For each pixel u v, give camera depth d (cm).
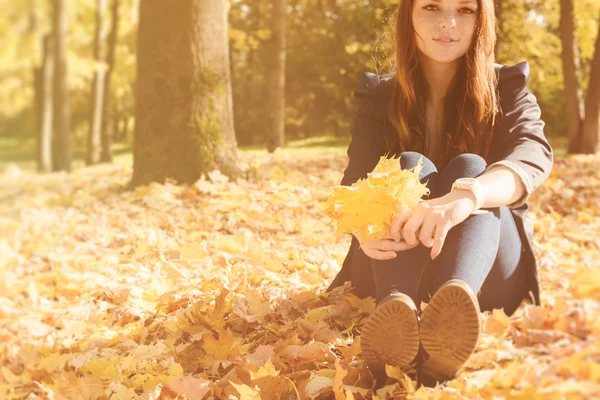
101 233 510
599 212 572
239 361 229
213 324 264
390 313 171
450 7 214
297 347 223
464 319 165
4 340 309
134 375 242
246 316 267
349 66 1998
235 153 657
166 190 593
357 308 253
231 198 569
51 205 663
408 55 226
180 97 633
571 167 888
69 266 427
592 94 1159
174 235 488
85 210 596
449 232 185
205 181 605
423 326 169
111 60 1770
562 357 164
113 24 1753
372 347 176
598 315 183
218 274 345
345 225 184
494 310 200
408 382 171
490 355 181
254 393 193
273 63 1133
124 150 2452
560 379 153
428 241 174
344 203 187
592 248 425
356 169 231
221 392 213
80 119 2539
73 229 525
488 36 217
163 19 633
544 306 218
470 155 198
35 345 292
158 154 636
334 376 203
